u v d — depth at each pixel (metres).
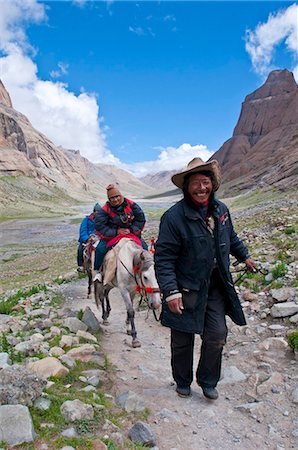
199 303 3.91
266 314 6.85
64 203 160.00
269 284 8.03
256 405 4.22
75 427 3.40
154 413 4.16
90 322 7.34
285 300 7.02
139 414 4.07
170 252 3.87
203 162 3.73
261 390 4.52
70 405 3.61
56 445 3.06
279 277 8.13
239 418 4.09
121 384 4.96
